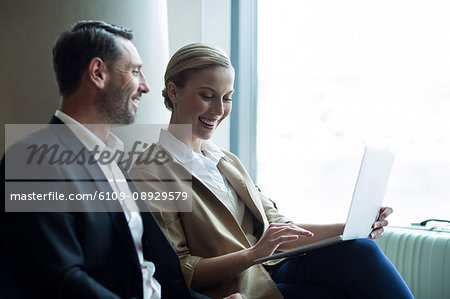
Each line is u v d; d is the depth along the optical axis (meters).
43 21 1.95
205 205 1.70
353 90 2.75
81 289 1.05
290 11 2.91
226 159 1.94
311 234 1.55
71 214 1.13
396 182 2.61
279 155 2.93
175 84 1.78
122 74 1.31
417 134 2.58
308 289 1.65
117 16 2.09
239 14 2.96
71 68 1.27
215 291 1.64
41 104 1.94
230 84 1.78
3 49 1.93
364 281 1.53
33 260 1.04
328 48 2.81
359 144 2.73
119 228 1.22
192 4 2.85
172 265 1.38
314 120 2.85
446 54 2.52
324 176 2.83
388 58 2.66
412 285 2.07
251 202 1.86
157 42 2.28
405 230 2.22
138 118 2.20
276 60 2.94
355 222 1.55
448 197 2.52
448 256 1.98
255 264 1.56
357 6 2.74
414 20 2.59
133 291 1.21
